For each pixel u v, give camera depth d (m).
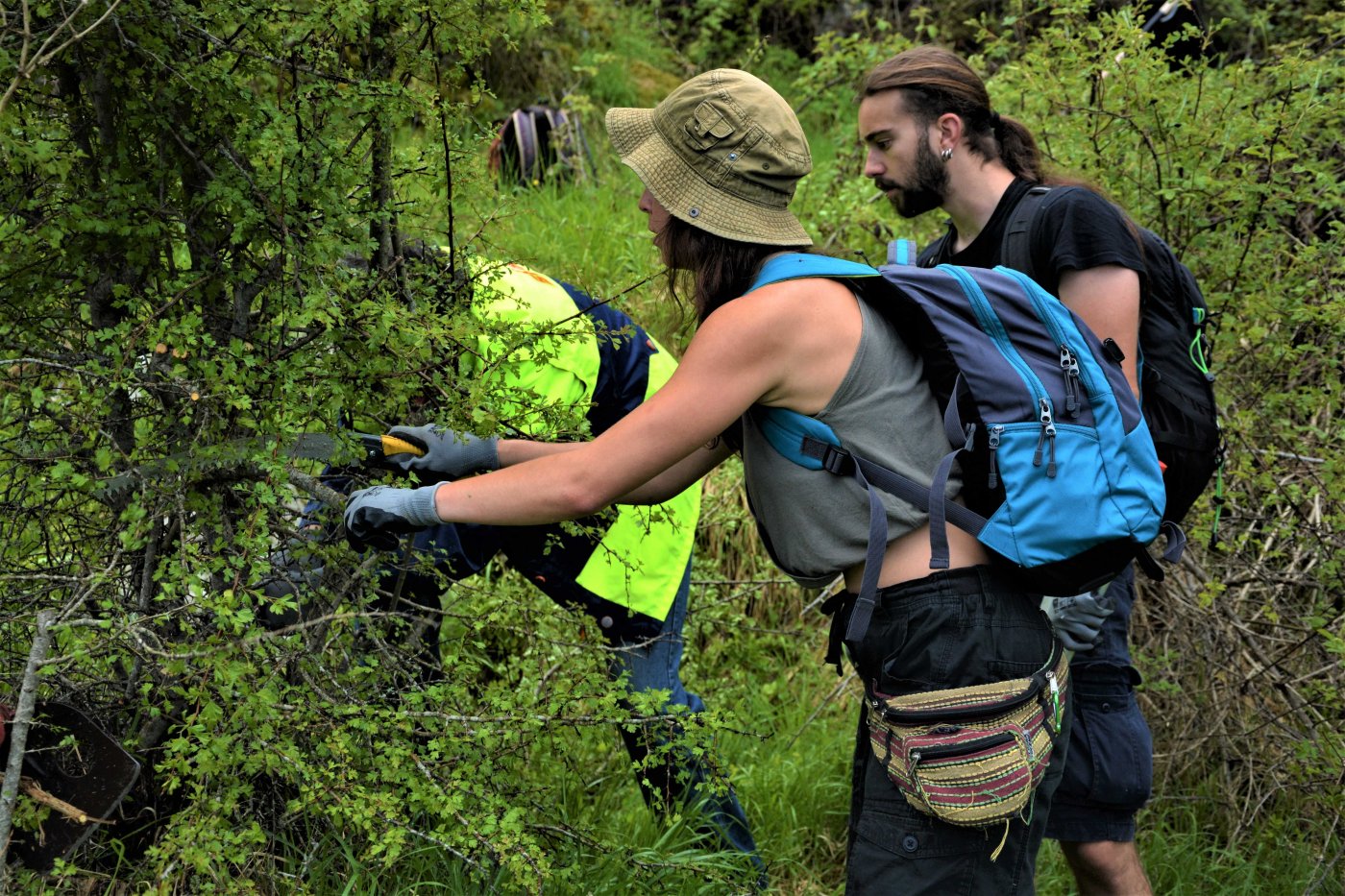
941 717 1.82
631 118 1.98
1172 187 3.38
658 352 2.83
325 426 2.07
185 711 2.14
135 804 2.22
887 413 1.84
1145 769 2.44
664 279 4.19
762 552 4.01
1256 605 3.33
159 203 2.06
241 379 1.93
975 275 1.90
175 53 2.02
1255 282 3.28
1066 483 1.81
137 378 1.96
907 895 1.87
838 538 1.88
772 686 3.68
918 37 5.38
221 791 1.98
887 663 1.88
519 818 2.12
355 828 2.26
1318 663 3.18
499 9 2.20
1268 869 2.97
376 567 2.26
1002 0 7.32
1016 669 1.86
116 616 2.04
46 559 2.28
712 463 2.27
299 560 2.25
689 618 3.56
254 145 2.00
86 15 1.91
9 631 2.15
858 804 2.02
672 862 2.47
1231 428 3.04
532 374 2.58
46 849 2.04
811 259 1.86
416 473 2.15
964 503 1.89
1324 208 3.45
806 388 1.82
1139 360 2.36
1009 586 1.88
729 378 1.79
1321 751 2.95
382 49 2.21
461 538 2.61
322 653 2.15
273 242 2.09
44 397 1.88
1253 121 3.32
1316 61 3.42
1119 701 2.45
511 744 2.23
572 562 2.69
